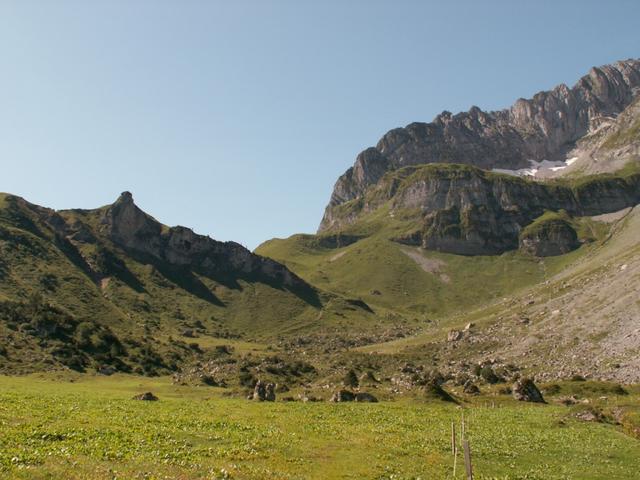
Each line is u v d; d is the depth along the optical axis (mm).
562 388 91125
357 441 41062
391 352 176125
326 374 142500
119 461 27938
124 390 92562
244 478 27219
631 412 59875
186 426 42656
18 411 43500
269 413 56562
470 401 79625
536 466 36188
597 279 176125
